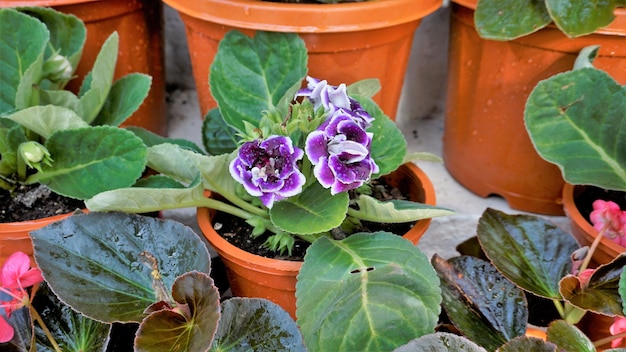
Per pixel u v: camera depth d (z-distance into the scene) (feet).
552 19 1.92
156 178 1.93
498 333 1.80
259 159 1.67
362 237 1.78
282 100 1.86
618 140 1.93
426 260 1.70
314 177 1.80
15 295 1.66
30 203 1.94
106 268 1.74
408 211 1.73
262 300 1.71
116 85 2.09
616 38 1.95
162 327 1.59
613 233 1.88
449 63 2.33
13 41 1.97
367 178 1.68
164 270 1.76
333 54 1.98
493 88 2.14
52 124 1.87
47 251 1.71
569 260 1.88
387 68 2.10
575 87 1.93
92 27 2.17
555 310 1.96
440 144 2.60
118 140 1.85
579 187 2.10
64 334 1.75
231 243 1.91
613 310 1.72
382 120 1.94
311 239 1.86
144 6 2.28
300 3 1.99
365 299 1.65
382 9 1.90
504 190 2.29
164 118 2.52
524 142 2.16
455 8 2.18
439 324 1.86
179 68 2.76
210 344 1.52
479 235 1.92
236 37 1.96
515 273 1.85
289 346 1.67
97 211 1.78
